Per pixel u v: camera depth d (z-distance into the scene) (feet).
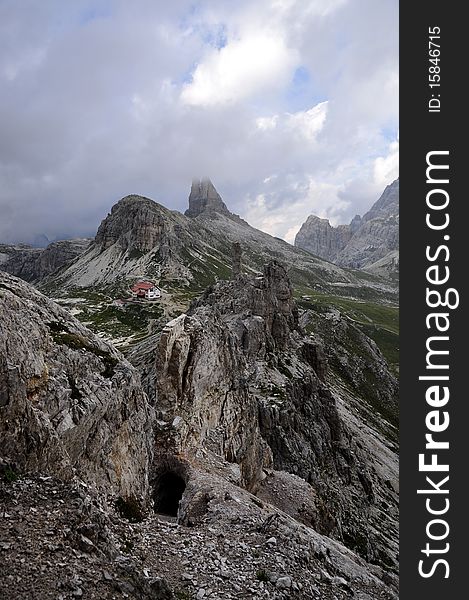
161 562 63.00
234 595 58.18
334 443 288.10
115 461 79.15
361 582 77.71
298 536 78.89
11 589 40.06
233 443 138.62
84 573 44.88
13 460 56.24
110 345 94.89
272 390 248.52
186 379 122.42
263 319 306.35
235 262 393.29
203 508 87.15
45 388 65.82
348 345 613.52
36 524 49.55
